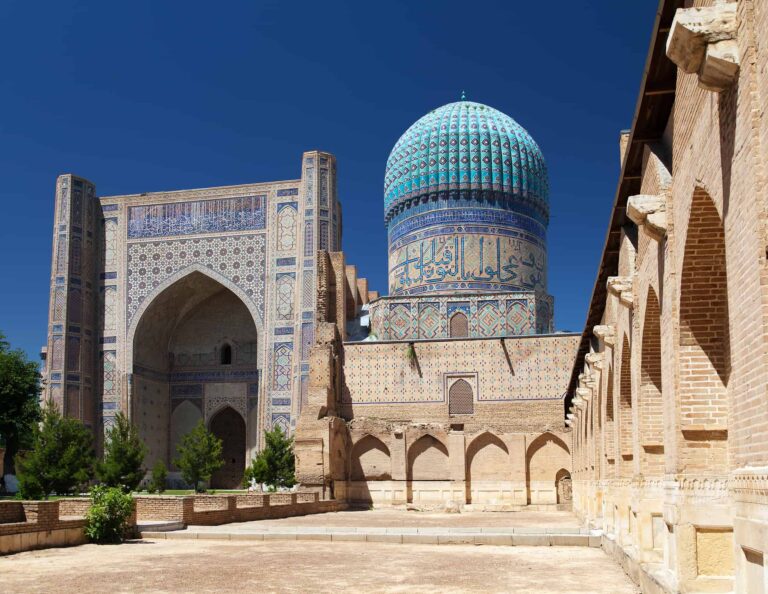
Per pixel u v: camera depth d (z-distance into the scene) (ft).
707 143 19.89
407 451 98.12
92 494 47.29
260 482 98.37
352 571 35.17
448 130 121.29
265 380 108.68
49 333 111.45
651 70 24.66
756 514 16.79
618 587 30.32
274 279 110.93
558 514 85.46
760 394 16.24
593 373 60.75
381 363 104.83
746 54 16.08
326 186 112.16
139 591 28.60
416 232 120.57
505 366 102.12
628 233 37.17
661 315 26.94
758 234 15.53
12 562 36.94
